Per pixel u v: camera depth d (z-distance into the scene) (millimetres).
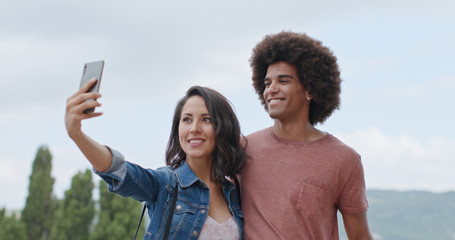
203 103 3244
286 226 3172
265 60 3432
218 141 3217
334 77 3434
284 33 3465
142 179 2998
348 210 3340
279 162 3338
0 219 31844
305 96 3402
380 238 177250
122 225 28844
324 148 3330
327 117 3607
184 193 3150
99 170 2781
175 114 3393
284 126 3424
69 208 29719
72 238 29438
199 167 3314
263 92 3631
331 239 3326
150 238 3059
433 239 181125
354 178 3299
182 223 3064
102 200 29594
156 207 3100
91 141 2668
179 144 3400
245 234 3262
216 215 3240
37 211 33094
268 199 3264
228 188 3371
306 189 3219
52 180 34219
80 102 2490
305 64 3307
